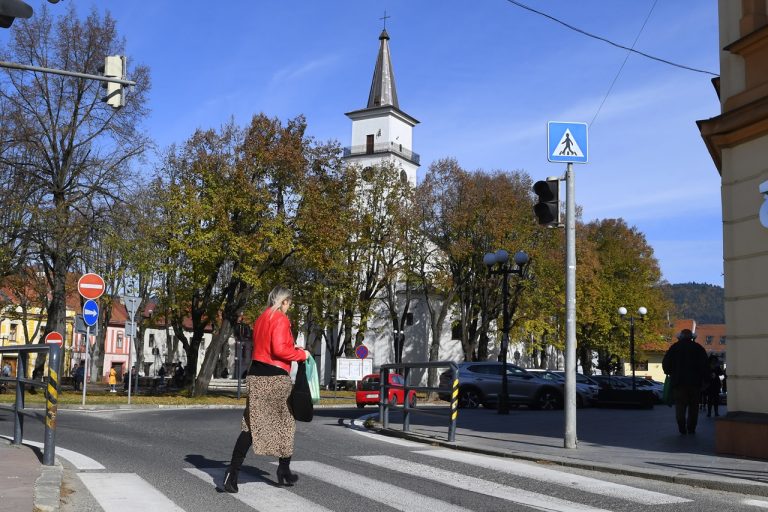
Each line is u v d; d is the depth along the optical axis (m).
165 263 34.00
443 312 52.25
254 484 7.56
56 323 32.94
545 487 7.78
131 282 35.34
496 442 11.85
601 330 63.06
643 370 94.94
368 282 50.47
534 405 27.45
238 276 32.66
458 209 49.34
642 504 6.94
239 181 32.59
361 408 28.28
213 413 20.39
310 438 12.27
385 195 50.94
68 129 31.83
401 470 8.76
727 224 10.98
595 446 11.44
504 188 49.28
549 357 76.38
